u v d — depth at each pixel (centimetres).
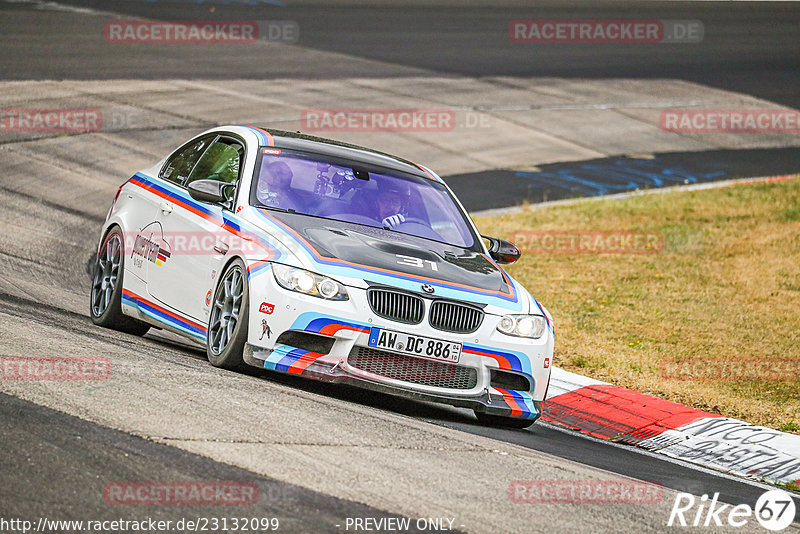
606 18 13550
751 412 3192
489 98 9206
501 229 5966
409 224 2858
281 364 2427
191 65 8656
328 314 2430
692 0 14900
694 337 4172
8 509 1458
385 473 1845
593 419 3008
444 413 2706
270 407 2162
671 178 7712
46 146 6006
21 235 4394
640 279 5138
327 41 10506
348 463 1866
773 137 9206
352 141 7325
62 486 1566
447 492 1802
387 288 2480
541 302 4600
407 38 11212
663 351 3922
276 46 9906
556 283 4984
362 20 11888
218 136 3078
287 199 2761
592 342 3956
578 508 1844
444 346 2497
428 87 9244
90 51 8519
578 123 8894
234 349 2517
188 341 3328
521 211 6444
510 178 7231
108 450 1739
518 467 2083
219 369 2528
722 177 7856
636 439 2883
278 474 1741
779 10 15662
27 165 5609
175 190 3016
